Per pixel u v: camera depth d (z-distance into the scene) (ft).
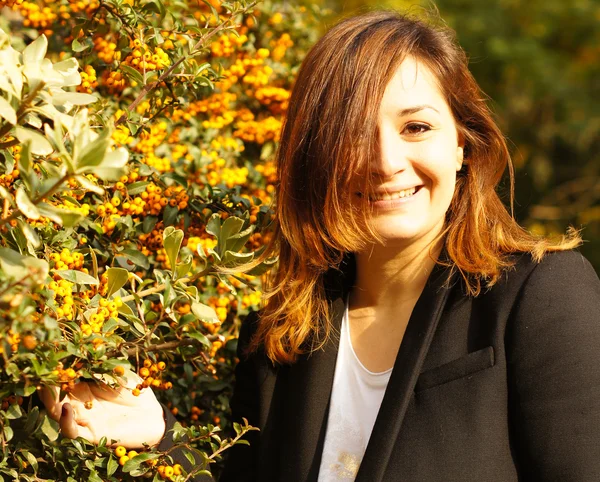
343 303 5.55
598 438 4.48
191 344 4.80
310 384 5.34
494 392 4.70
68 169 3.50
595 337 4.61
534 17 24.17
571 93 24.06
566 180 24.94
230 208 6.47
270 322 5.66
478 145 5.28
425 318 4.95
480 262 4.89
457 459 4.65
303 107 5.22
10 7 6.07
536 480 4.62
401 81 4.91
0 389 4.17
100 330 4.51
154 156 6.79
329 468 5.15
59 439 4.94
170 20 6.79
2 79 3.77
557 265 4.85
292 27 8.48
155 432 5.15
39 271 3.61
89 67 5.50
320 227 5.31
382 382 5.18
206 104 7.45
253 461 5.77
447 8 24.09
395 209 4.98
